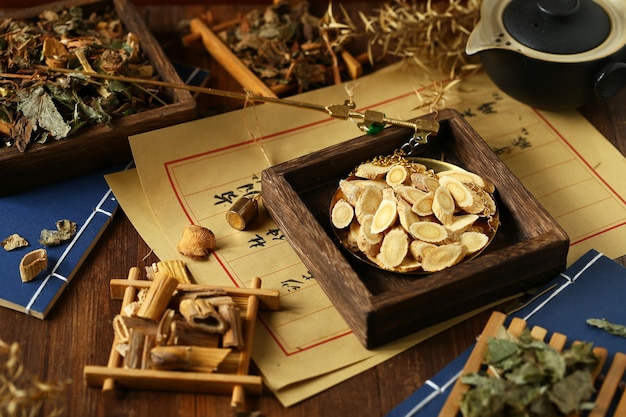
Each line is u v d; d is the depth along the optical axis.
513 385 0.60
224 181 0.75
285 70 0.82
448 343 0.66
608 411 0.62
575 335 0.65
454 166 0.72
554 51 0.75
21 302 0.67
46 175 0.73
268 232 0.72
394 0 0.90
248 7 0.91
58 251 0.70
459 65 0.85
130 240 0.72
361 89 0.82
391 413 0.62
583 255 0.70
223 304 0.65
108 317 0.68
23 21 0.80
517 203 0.69
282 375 0.64
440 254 0.66
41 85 0.73
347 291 0.64
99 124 0.73
